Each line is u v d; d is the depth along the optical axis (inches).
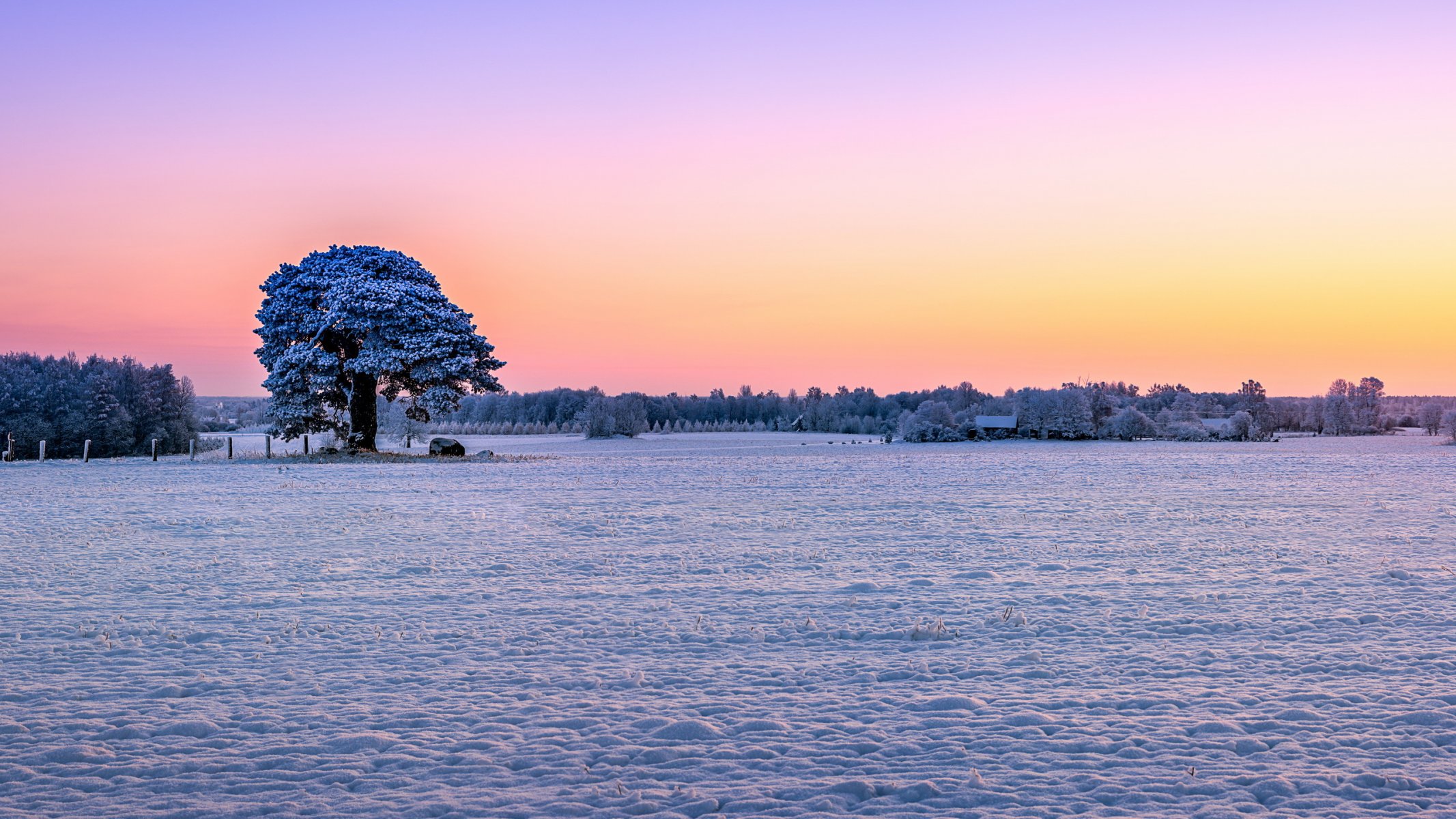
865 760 258.5
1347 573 555.5
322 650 382.3
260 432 6919.3
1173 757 257.8
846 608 463.2
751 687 328.2
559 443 4362.7
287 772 250.2
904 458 2176.4
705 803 229.5
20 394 3289.9
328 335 1946.4
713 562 604.4
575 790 238.2
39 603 478.9
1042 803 229.1
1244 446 3467.0
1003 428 4768.7
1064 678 337.4
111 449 3348.9
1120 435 4586.6
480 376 1990.7
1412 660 356.2
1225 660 360.8
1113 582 530.0
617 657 370.9
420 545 683.4
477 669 353.4
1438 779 239.5
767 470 1598.2
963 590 509.4
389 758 259.1
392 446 3378.4
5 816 221.8
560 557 625.9
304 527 795.4
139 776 248.5
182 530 772.0
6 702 313.3
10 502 1017.5
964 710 299.6
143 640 400.5
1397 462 1868.8
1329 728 280.8
